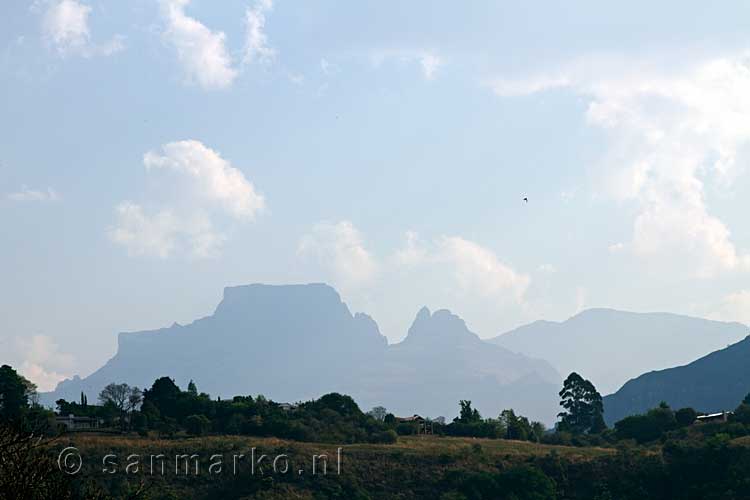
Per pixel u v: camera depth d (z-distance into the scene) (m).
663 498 108.75
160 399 145.00
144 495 51.91
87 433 120.94
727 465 109.06
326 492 106.69
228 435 126.50
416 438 138.38
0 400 124.44
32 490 35.56
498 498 107.69
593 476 114.31
